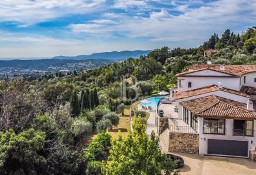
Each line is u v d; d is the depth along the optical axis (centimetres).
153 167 1750
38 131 2591
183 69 9638
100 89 9656
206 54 13138
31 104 3469
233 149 3319
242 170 2927
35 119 2875
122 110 6406
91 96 6475
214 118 3297
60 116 3712
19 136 2267
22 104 3347
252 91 4275
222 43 14775
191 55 13338
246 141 3288
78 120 4584
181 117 4150
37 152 2470
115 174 1755
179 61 10875
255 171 2903
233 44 14000
